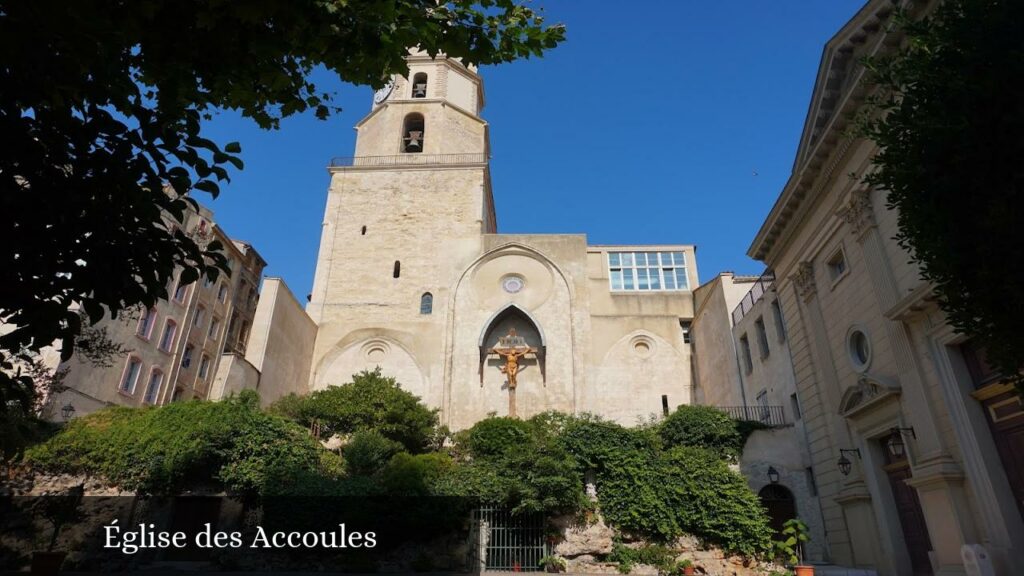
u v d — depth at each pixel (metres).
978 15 6.46
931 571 13.05
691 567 14.85
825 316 17.45
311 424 23.08
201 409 17.28
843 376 16.45
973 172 6.46
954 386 12.04
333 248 34.16
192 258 5.44
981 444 11.45
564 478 15.80
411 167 36.19
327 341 31.67
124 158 4.85
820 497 17.84
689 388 30.52
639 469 16.62
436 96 39.28
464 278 33.00
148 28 5.20
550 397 30.02
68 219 4.73
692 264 35.03
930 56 7.03
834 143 15.90
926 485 12.41
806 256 18.38
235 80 5.78
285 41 5.38
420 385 30.33
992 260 6.41
